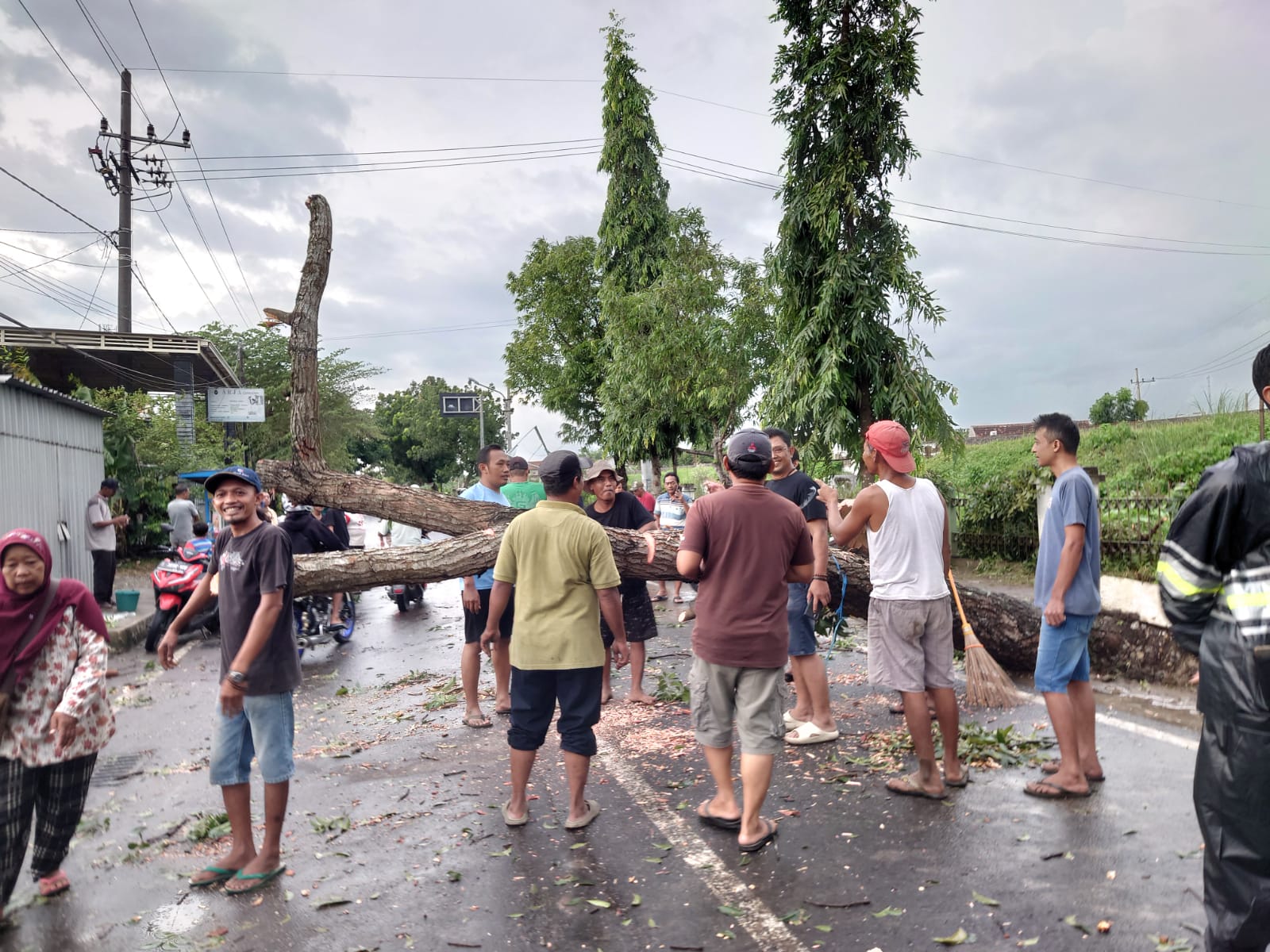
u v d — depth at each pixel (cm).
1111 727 521
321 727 627
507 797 455
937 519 432
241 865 370
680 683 702
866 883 337
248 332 3731
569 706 410
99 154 2398
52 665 348
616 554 619
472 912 331
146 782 509
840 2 1091
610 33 2258
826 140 1122
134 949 314
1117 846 357
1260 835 216
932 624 425
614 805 438
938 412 1117
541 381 2820
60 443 1254
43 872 361
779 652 381
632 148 2259
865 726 550
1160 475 1184
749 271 1609
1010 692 542
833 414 1111
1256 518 217
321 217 767
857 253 1102
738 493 392
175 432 2105
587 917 323
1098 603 411
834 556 640
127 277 2466
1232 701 221
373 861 382
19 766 340
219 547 377
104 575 1185
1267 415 1273
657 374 1831
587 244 2750
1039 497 1161
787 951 292
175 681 804
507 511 751
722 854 372
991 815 395
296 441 752
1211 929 226
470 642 608
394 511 747
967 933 296
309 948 310
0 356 1661
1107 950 281
